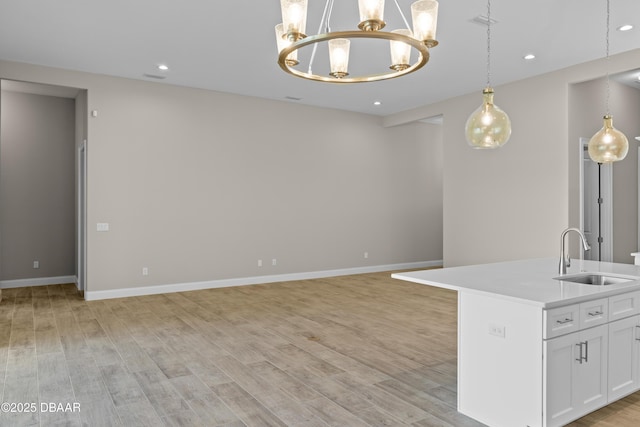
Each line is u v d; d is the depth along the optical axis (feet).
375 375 10.93
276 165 25.35
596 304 8.49
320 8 13.35
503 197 21.86
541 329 7.63
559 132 19.43
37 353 12.60
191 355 12.44
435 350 12.84
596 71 18.15
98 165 20.27
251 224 24.52
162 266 21.90
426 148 31.68
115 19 14.34
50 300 20.06
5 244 23.11
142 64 18.86
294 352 12.67
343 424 8.45
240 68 19.44
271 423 8.49
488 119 10.02
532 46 16.63
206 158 23.08
